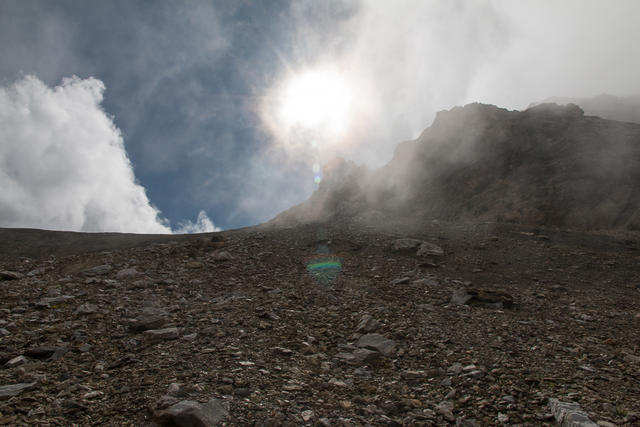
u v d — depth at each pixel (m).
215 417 4.99
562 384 6.29
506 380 6.52
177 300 12.23
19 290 13.14
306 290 13.23
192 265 16.98
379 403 5.81
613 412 5.25
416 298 12.28
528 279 15.12
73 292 12.87
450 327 9.58
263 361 7.11
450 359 7.60
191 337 8.45
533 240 21.36
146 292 13.00
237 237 24.19
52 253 21.89
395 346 8.32
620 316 10.88
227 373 6.40
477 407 5.71
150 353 7.53
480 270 16.25
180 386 5.85
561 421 5.08
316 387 6.23
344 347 8.29
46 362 7.32
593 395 5.80
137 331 9.20
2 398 5.55
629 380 6.51
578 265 16.89
